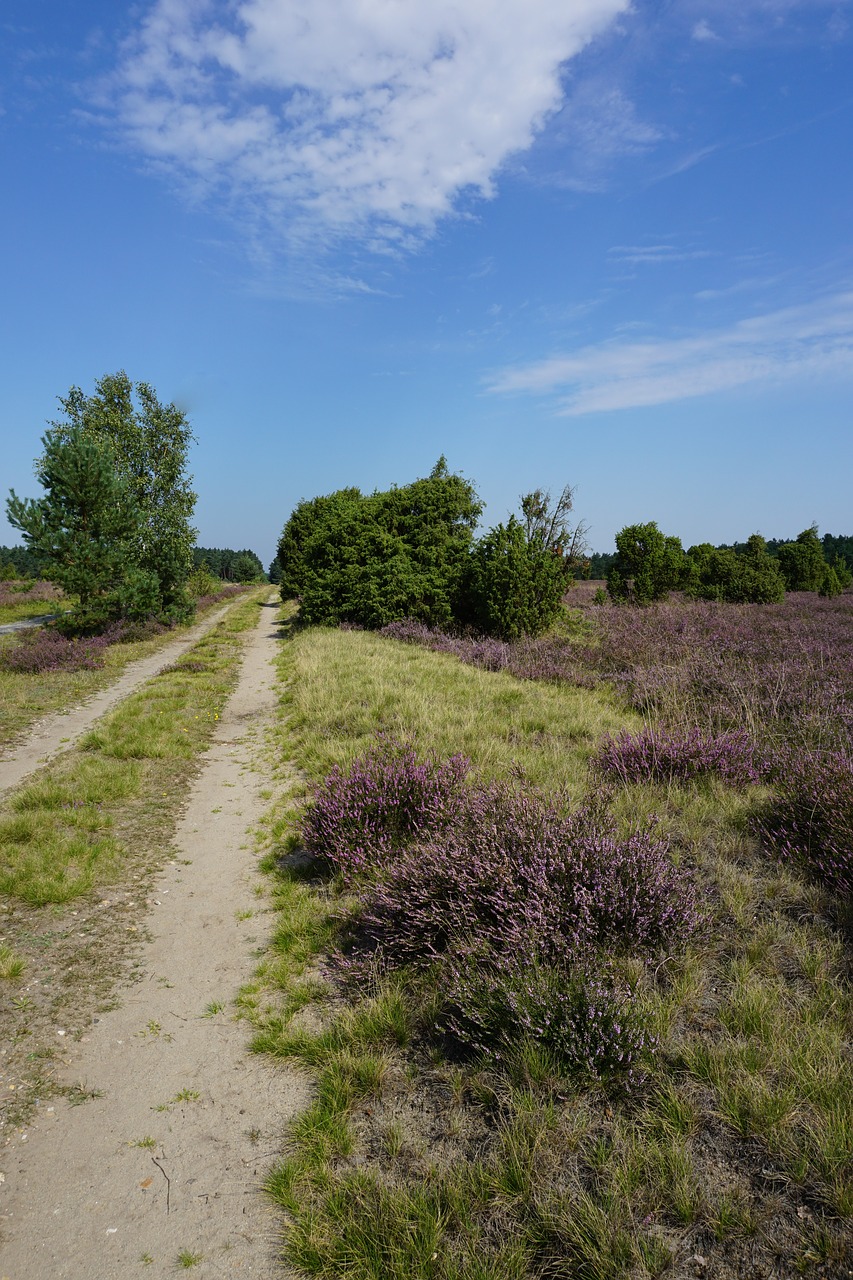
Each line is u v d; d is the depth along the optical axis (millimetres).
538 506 25656
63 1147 2963
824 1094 2758
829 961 3617
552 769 7047
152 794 7895
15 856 5871
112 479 21578
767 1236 2283
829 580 33375
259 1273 2393
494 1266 2270
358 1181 2668
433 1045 3436
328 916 4832
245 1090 3309
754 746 6746
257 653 21406
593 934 3848
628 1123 2781
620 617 21359
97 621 22281
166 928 4918
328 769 7938
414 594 21734
